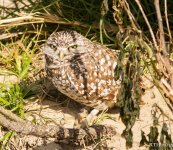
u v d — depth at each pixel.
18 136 10.19
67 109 11.20
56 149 10.12
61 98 11.53
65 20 12.88
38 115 10.91
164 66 7.55
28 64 11.95
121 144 10.11
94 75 10.69
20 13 13.27
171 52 9.72
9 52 12.49
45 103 11.32
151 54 7.52
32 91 11.49
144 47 7.85
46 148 10.15
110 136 10.22
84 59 10.80
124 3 7.38
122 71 7.72
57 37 10.95
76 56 10.79
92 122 10.83
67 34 11.05
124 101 7.74
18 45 12.64
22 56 12.20
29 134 9.77
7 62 12.23
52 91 11.60
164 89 7.42
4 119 9.57
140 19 12.62
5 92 11.23
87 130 10.04
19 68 12.02
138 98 7.73
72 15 12.99
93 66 10.75
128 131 7.88
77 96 10.80
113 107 11.21
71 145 10.22
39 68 12.09
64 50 10.72
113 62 10.95
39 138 10.23
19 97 11.05
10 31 13.09
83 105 11.30
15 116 9.86
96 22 12.73
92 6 12.81
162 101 11.05
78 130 9.99
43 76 11.91
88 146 10.18
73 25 12.88
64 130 9.93
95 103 10.85
